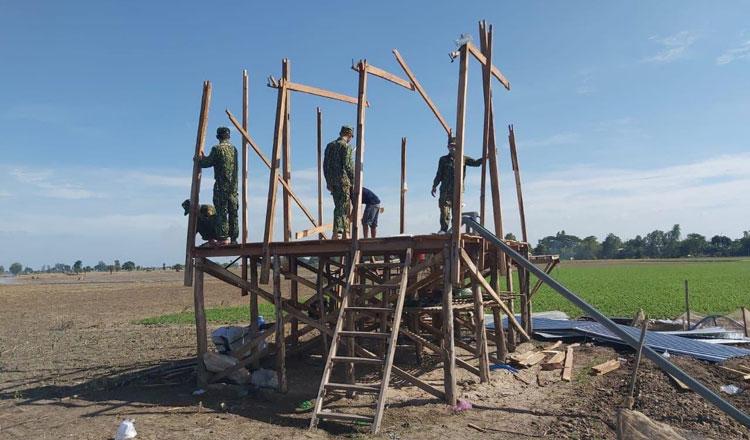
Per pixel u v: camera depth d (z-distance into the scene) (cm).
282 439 793
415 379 950
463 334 1694
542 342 1573
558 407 934
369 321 1445
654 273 7638
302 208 1320
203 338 1150
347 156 1119
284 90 1080
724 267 9181
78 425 905
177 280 7975
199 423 888
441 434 809
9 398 1126
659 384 1013
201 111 1147
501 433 813
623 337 902
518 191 1546
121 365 1449
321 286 1170
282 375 1064
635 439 725
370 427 840
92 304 3866
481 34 1120
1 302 4203
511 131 1533
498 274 1305
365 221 1273
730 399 938
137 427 871
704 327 1741
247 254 1120
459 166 952
